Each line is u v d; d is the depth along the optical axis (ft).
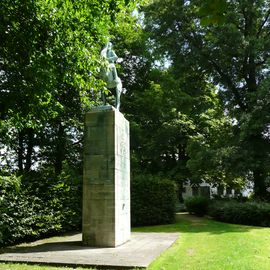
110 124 44.52
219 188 118.62
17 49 33.50
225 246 41.16
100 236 42.65
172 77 102.01
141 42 100.73
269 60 79.25
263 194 86.74
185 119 110.11
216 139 100.53
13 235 45.24
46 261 32.81
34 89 34.65
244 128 77.87
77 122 77.66
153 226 68.85
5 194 45.24
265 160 78.48
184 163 111.34
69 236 54.65
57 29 34.73
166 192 73.77
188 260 33.17
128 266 30.60
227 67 91.20
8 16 32.09
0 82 35.32
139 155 105.60
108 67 40.04
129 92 108.37
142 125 108.78
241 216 71.51
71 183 60.70
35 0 32.91
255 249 39.52
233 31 81.92
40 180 52.60
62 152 82.58
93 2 33.32
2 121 42.34
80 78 38.34
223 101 96.27
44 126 71.87
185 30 93.25
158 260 33.35
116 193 43.45
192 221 76.48
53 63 35.45
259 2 85.30
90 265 31.32
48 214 52.47
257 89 81.35
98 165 44.09
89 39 36.32
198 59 90.27
